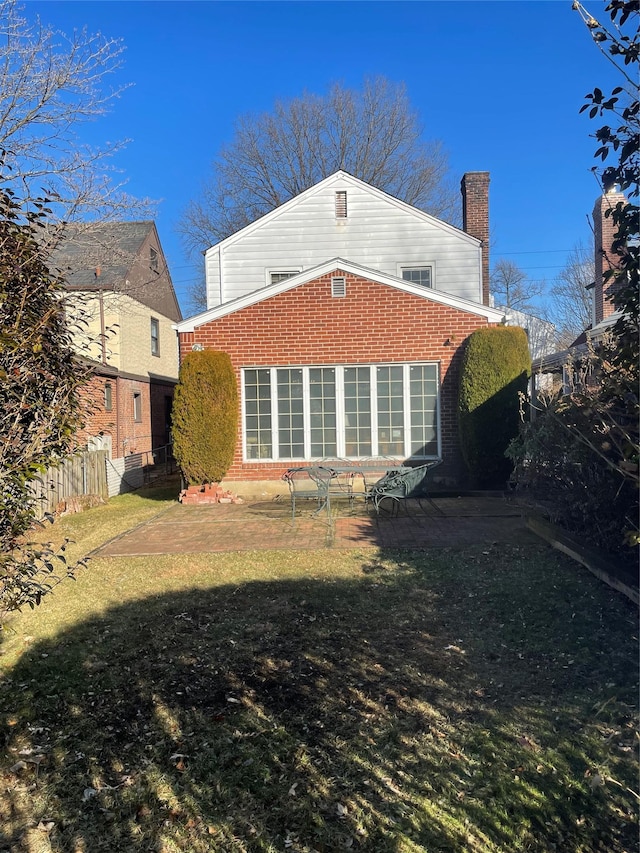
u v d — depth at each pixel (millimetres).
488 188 16344
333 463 11281
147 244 20047
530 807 2602
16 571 3066
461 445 10797
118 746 3229
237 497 10906
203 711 3531
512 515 8703
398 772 2887
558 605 4883
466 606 4980
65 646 4539
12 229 3051
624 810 2562
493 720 3273
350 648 4289
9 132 9859
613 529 5477
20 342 2783
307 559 6621
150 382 20719
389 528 8062
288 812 2652
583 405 4621
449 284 15102
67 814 2717
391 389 11328
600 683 3600
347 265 11148
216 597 5480
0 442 2811
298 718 3404
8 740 3318
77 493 11797
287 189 31828
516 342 10414
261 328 11305
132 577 6227
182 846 2492
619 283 3121
